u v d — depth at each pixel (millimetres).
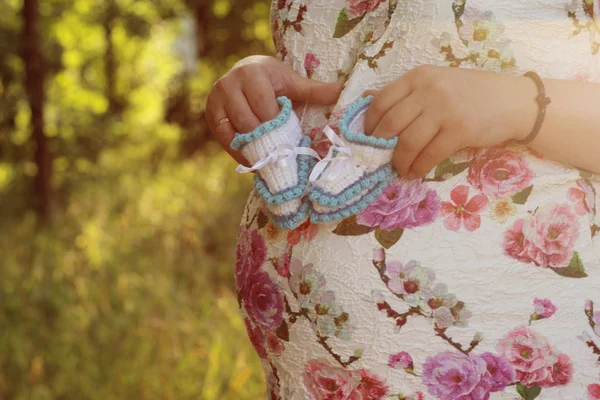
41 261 3186
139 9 5738
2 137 3982
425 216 920
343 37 1037
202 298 2965
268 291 1028
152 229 3674
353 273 942
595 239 920
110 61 5992
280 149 955
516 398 932
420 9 952
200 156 5469
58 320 2824
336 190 908
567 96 860
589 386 939
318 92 1022
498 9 923
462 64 936
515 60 922
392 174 916
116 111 6238
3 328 2744
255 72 1014
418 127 863
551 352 921
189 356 2508
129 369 2549
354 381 975
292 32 1078
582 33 926
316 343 983
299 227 991
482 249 908
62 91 4348
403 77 889
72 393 2535
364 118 926
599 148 866
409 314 927
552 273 915
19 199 3979
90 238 3451
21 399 2504
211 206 4027
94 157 4230
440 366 932
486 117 852
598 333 930
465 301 913
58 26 5453
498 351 922
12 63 3871
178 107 5922
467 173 917
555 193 911
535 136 868
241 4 5629
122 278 2955
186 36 6527
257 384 2412
